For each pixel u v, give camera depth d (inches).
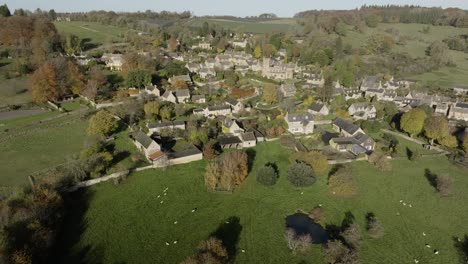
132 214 3189.0
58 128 5036.9
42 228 2682.1
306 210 3378.4
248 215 3265.3
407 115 5054.1
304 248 2829.7
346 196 3617.1
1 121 5216.5
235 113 5753.0
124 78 7455.7
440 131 4704.7
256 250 2822.3
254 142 4719.5
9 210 2792.8
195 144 4498.0
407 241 2979.8
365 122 5329.7
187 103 6210.6
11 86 6555.1
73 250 2723.9
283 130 5068.9
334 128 5418.3
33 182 3449.8
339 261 2635.3
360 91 7204.7
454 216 3331.7
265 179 3700.8
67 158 4015.8
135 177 3799.2
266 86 6441.9
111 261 2640.3
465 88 7539.4
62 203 3100.4
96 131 4527.6
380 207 3452.3
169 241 2874.0
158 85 7199.8
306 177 3693.4
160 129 4835.1
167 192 3555.6
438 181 3740.2
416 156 4392.2
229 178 3575.3
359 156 4394.7
